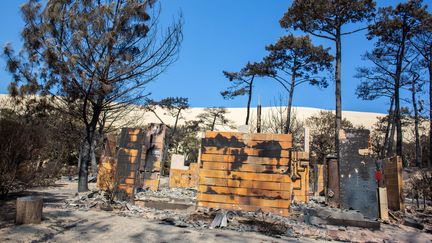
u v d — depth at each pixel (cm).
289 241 670
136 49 1377
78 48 1245
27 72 1246
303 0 2173
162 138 1427
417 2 2575
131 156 1018
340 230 788
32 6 1202
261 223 786
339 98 2148
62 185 1627
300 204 1183
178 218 822
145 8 1316
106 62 1312
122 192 995
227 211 889
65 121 2112
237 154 922
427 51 2888
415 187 1372
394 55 3003
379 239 736
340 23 2211
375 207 977
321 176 1714
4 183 897
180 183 1780
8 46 1219
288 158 902
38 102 1377
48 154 1035
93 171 2566
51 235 597
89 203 936
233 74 3155
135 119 3098
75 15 1229
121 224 721
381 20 2712
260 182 903
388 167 1264
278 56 2916
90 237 608
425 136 3859
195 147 4047
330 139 3319
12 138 881
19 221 650
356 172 1007
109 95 1420
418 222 943
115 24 1299
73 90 1327
